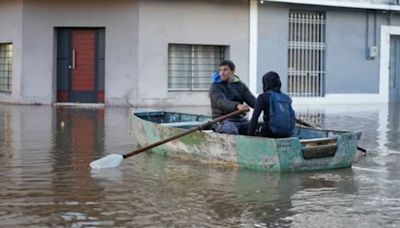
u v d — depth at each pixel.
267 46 23.58
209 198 7.74
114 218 6.78
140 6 21.27
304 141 9.44
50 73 22.00
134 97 21.48
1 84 23.61
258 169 9.52
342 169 9.84
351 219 6.82
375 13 25.94
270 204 7.47
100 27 21.75
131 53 21.42
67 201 7.53
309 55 24.67
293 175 9.24
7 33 22.59
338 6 24.64
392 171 9.70
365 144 12.88
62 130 14.48
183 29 22.00
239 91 10.75
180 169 9.63
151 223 6.60
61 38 22.16
